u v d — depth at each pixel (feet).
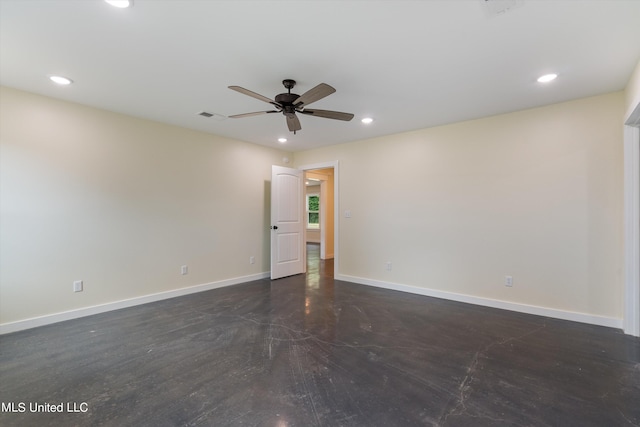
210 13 5.84
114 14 5.85
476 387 6.40
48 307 10.00
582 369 7.13
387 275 14.89
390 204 14.76
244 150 16.17
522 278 11.29
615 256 9.71
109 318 10.57
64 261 10.36
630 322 9.16
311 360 7.57
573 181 10.34
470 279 12.44
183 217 13.65
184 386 6.45
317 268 20.26
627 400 5.96
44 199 9.95
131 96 10.02
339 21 6.10
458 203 12.74
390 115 11.82
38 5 5.56
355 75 8.45
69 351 8.04
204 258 14.44
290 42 6.86
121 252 11.71
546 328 9.64
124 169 11.79
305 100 8.03
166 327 9.73
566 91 9.56
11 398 6.02
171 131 13.20
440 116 11.94
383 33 6.51
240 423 5.32
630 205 9.14
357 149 15.98
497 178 11.80
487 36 6.62
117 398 6.03
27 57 7.51
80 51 7.23
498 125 11.78
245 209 16.25
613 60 7.62
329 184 24.81
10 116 9.34
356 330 9.52
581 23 6.13
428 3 5.56
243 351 8.05
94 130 11.03
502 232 11.71
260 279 16.90
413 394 6.16
